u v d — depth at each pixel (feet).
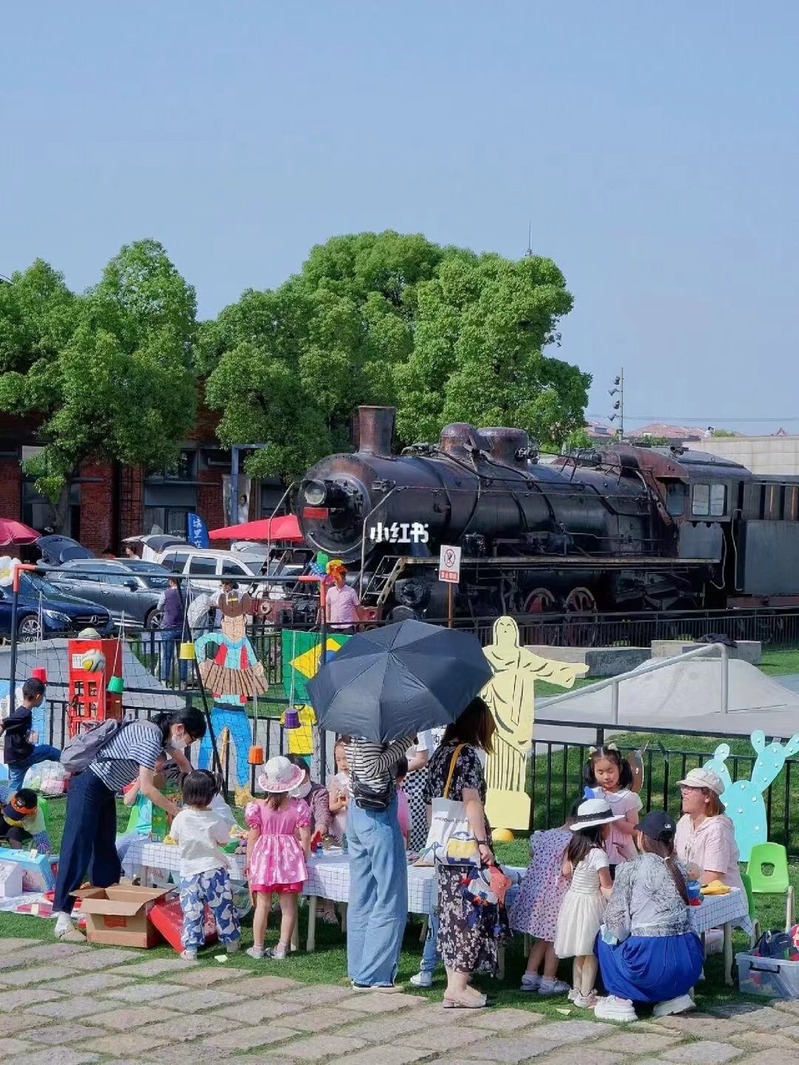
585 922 34.83
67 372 175.83
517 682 49.73
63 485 185.16
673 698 79.00
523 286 194.29
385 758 36.17
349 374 199.31
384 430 114.52
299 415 193.67
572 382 203.92
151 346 183.93
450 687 35.73
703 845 38.70
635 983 33.91
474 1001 34.83
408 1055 31.17
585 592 127.44
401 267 261.44
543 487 124.06
